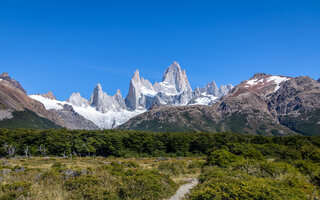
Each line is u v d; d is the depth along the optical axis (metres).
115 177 19.06
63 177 19.58
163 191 18.38
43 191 15.50
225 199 13.09
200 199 13.85
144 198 16.03
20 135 95.50
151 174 20.62
